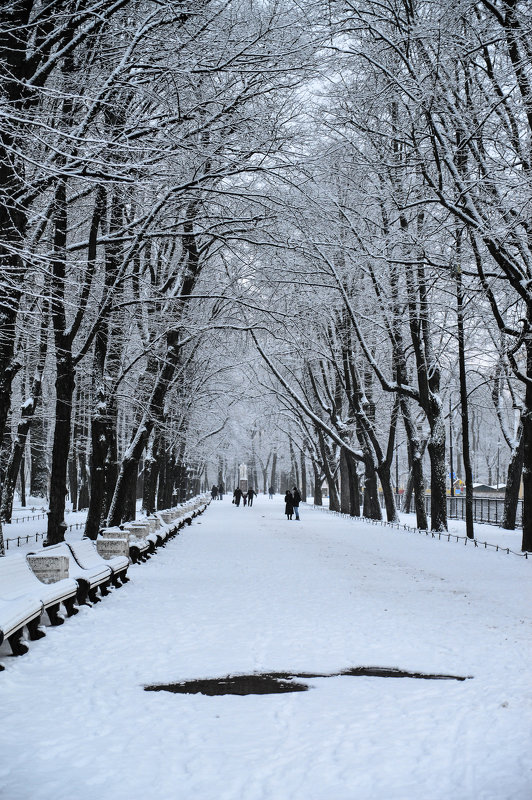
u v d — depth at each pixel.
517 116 21.03
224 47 14.91
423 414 45.06
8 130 11.21
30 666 8.86
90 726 6.69
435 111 20.09
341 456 50.56
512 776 5.51
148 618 12.02
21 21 11.96
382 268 29.34
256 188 20.19
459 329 27.53
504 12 19.36
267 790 5.30
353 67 23.58
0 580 9.86
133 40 12.93
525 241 20.61
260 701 7.55
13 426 33.50
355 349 38.97
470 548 24.97
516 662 9.19
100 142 11.22
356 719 6.93
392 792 5.26
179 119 14.28
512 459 35.97
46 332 19.25
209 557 22.31
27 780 5.46
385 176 25.19
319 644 10.21
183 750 6.10
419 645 10.18
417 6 21.89
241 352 40.94
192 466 67.75
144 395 27.19
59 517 17.83
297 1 16.95
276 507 68.12
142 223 17.86
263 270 23.38
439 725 6.71
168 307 25.20
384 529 34.94
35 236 15.57
